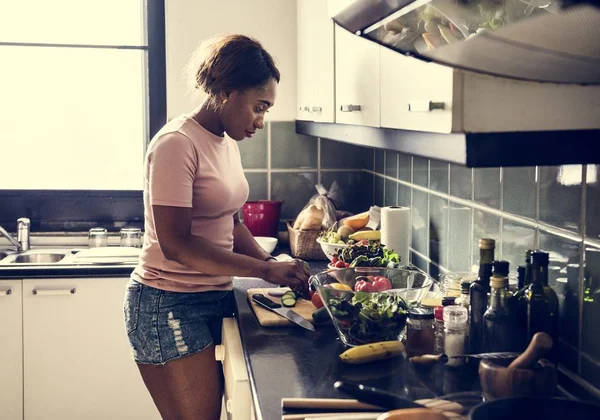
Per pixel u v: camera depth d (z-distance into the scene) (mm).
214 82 1916
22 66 4102
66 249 3168
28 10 3320
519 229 1623
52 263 2781
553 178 1452
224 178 1986
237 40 1935
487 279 1441
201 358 1980
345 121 2010
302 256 2824
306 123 2816
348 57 1945
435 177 2268
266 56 1969
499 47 950
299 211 3287
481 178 1859
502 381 1220
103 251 2945
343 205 3293
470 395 1257
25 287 2705
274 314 1942
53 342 2736
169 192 1851
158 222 1861
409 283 1854
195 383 1983
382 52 1565
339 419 1219
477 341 1446
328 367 1552
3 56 3424
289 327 1889
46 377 2750
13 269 2686
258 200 3258
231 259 1917
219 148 1988
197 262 1884
